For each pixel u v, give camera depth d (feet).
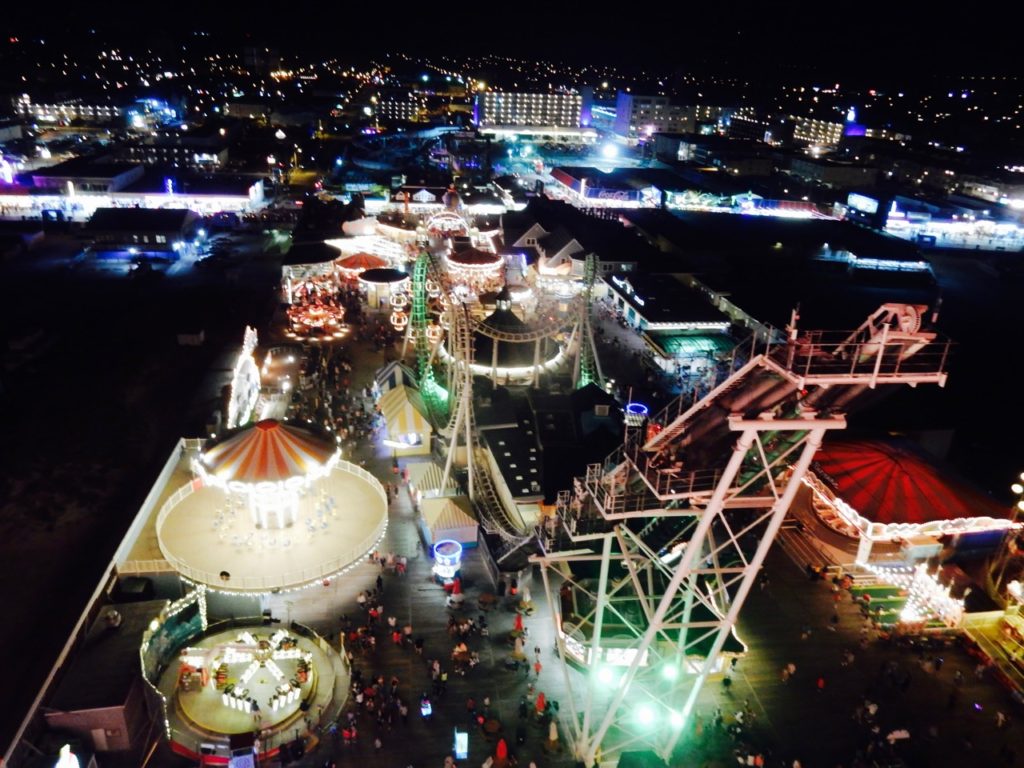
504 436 194.70
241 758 112.37
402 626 147.43
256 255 406.00
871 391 85.71
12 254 377.09
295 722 123.54
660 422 104.99
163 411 235.40
